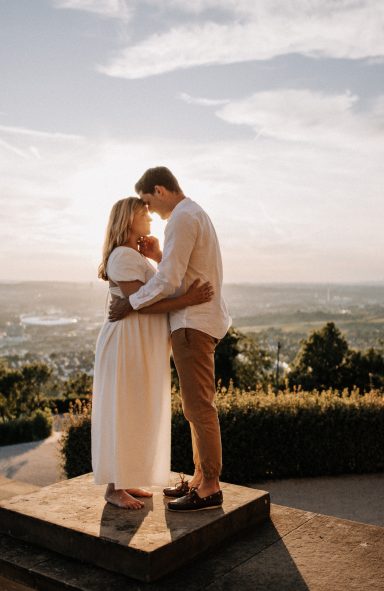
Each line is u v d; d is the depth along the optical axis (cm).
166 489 314
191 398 289
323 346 2025
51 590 249
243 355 1952
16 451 1267
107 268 302
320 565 259
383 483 765
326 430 795
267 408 792
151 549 243
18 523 288
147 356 297
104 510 291
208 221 297
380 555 269
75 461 773
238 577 248
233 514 287
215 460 291
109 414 298
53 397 2142
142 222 305
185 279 292
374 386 1928
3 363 2064
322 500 697
